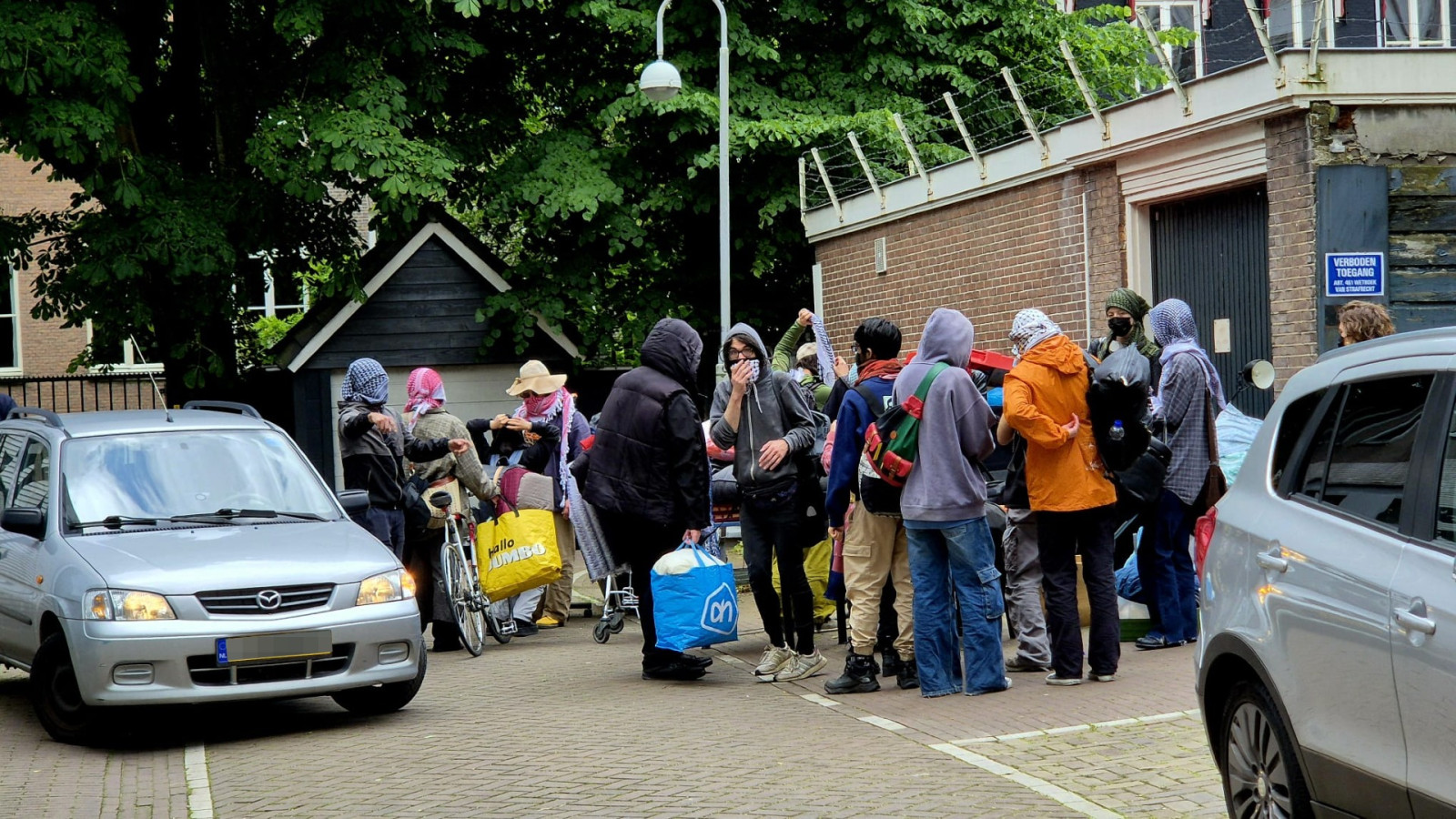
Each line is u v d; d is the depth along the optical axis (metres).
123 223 19.00
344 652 8.02
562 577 11.45
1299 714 4.61
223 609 7.75
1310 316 11.44
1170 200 13.54
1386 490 4.45
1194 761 6.40
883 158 19.19
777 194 21.14
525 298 21.61
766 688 8.91
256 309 28.28
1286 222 11.68
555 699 8.84
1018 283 15.87
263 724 8.52
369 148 19.12
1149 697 7.71
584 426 12.48
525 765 6.98
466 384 21.89
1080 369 7.96
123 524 8.49
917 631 8.23
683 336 9.23
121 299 19.48
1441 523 4.15
